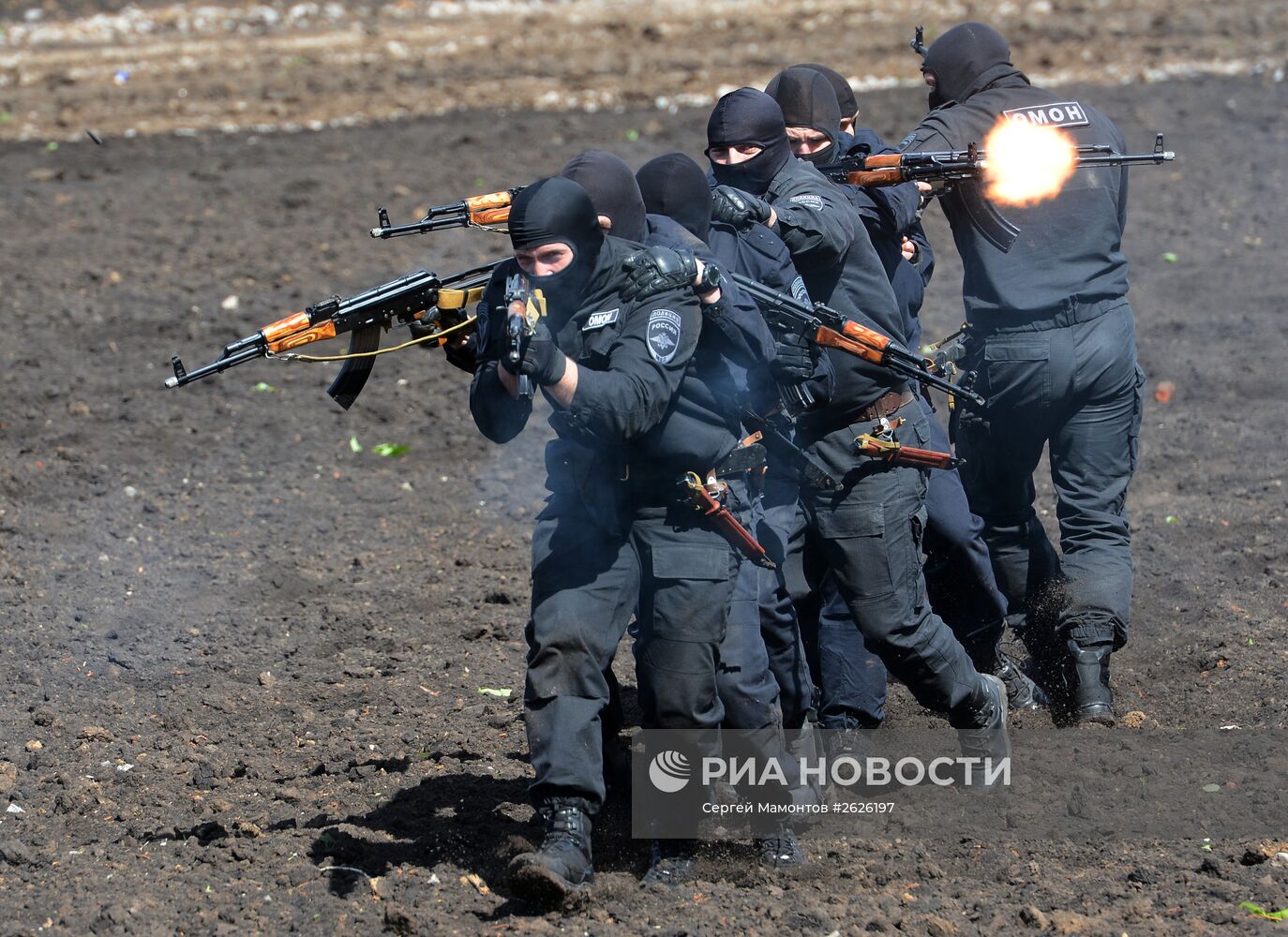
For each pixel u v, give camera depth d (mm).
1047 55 68938
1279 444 32656
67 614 25250
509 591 26562
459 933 16062
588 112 62875
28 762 20328
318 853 17859
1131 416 21641
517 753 20672
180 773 20047
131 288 43469
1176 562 26984
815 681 21453
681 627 16344
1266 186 50406
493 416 16203
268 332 16781
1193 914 16109
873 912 16375
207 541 28750
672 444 16109
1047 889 16859
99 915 16312
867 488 18438
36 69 68250
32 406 35656
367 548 28672
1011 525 22797
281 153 57438
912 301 21141
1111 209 21391
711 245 17453
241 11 77125
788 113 20281
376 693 22734
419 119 62094
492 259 45219
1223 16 73562
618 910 16516
